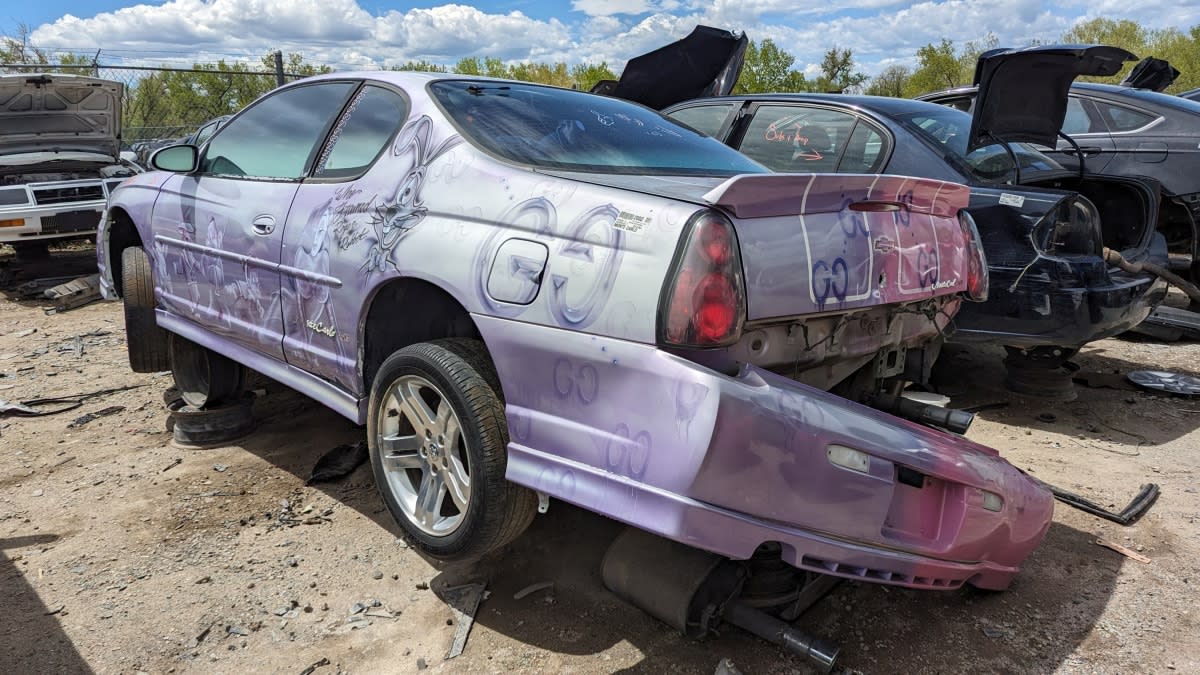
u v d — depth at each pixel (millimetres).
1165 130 6355
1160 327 5730
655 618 2324
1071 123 6941
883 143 4352
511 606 2443
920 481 2137
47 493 3219
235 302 3209
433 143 2516
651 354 1822
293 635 2297
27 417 4168
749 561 2314
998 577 2363
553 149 2520
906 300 2303
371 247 2496
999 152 4449
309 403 4246
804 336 2104
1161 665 2189
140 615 2383
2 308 7156
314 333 2789
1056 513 3100
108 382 4777
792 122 4828
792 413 1833
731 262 1827
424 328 2719
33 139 8727
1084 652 2252
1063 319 3668
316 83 3209
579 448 1962
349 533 2885
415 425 2488
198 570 2633
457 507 2453
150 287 3840
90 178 8570
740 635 2307
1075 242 3754
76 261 9477
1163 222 6535
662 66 7703
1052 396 4410
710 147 3039
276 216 2943
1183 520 3021
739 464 1773
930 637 2318
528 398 2074
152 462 3527
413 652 2227
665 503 1797
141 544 2799
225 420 3736
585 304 1935
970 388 4625
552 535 2859
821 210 2074
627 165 2555
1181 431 3955
